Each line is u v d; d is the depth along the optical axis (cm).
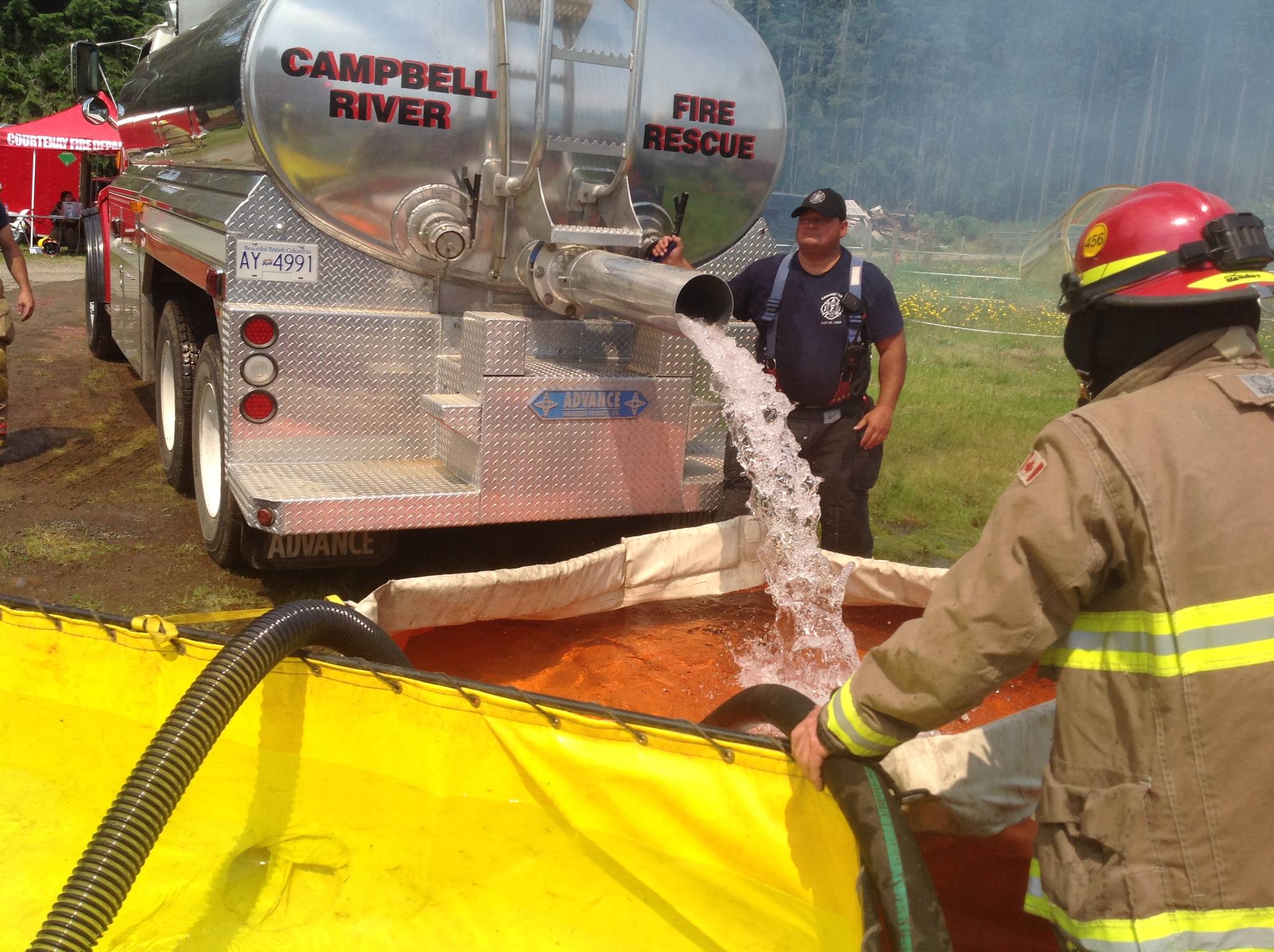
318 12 421
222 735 213
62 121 1883
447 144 447
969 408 939
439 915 187
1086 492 149
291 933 185
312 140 428
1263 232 163
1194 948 146
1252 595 146
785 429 436
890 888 160
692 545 387
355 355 450
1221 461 149
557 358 484
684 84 488
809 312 468
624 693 322
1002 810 212
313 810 204
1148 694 150
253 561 464
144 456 701
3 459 670
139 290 695
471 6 441
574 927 186
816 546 400
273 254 436
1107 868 152
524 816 199
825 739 174
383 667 203
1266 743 145
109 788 210
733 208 515
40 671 224
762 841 185
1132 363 168
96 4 4091
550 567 344
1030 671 356
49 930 154
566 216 475
